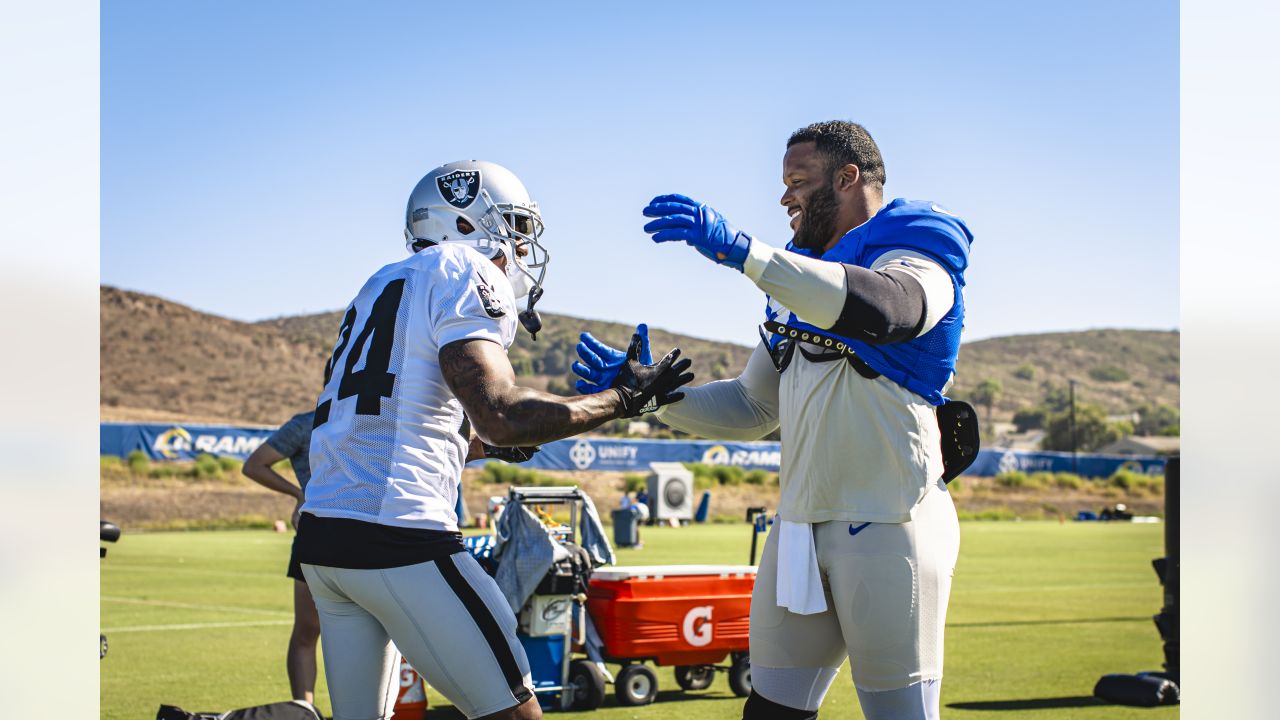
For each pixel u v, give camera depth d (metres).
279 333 80.38
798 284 2.79
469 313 2.81
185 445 35.44
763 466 43.12
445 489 2.87
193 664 7.32
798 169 3.32
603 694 6.10
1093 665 7.37
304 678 5.14
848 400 3.11
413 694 5.67
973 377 122.12
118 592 11.87
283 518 32.03
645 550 19.42
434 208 3.21
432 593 2.77
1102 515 40.56
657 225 2.80
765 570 3.35
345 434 2.82
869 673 3.12
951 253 3.12
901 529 3.10
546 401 2.69
